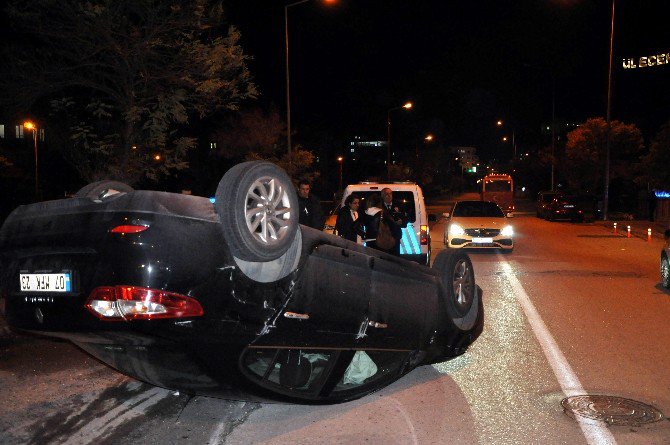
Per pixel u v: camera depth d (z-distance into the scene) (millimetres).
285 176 4906
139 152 13484
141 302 4340
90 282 4496
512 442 5148
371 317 5758
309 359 6027
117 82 13141
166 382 5230
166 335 4469
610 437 5234
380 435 5281
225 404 5992
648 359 7562
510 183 43688
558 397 6238
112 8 12203
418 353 6625
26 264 4863
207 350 4668
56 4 12039
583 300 11438
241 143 36469
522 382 6723
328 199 59094
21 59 12688
